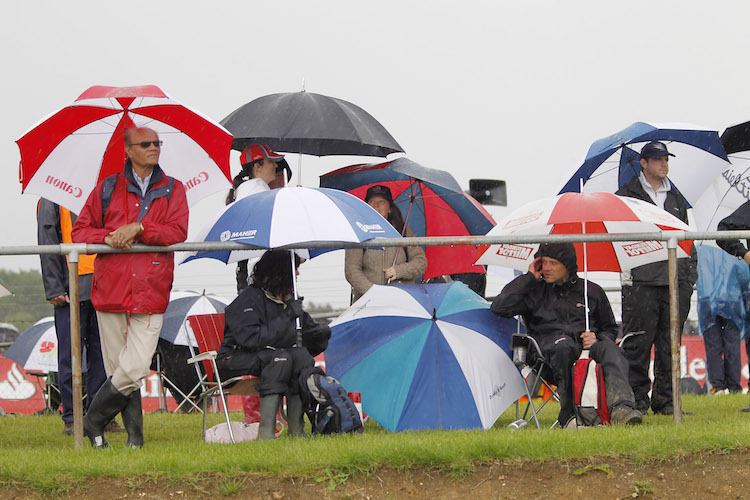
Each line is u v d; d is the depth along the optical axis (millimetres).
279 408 28391
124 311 24438
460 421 27375
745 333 40750
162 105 26406
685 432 22953
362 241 25266
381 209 32406
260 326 25312
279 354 25359
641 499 21016
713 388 41062
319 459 21406
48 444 27234
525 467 21484
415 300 28922
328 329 27047
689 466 21578
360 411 28203
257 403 29609
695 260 32031
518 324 29188
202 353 26578
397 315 28547
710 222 33094
